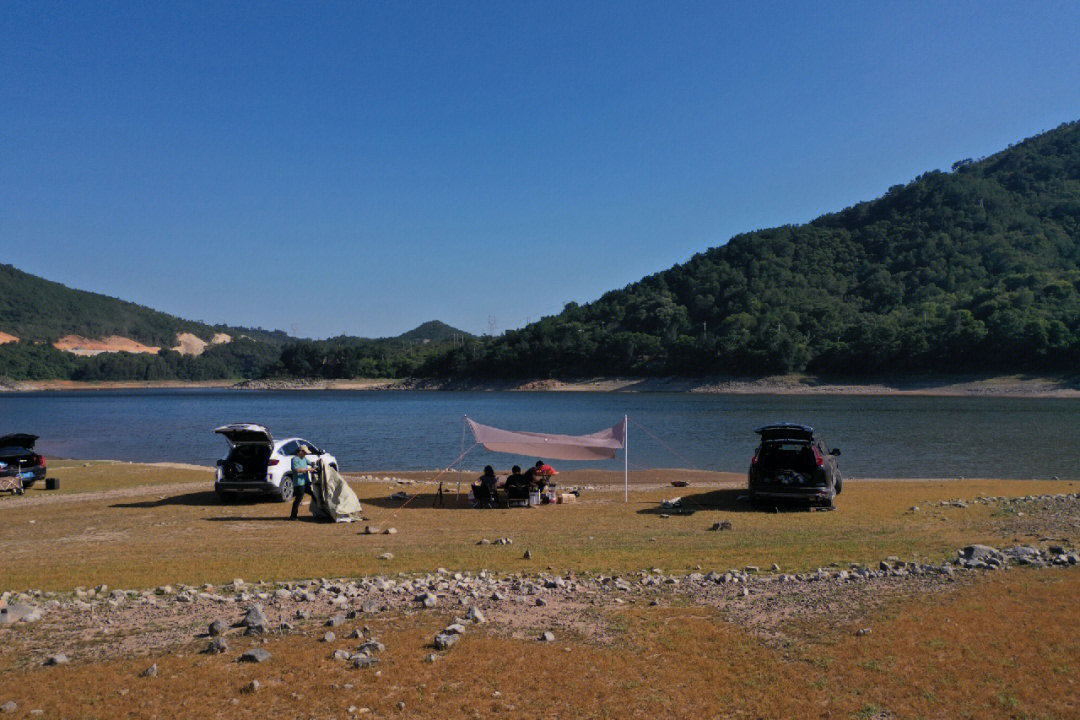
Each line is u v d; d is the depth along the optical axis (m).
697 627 7.15
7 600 8.57
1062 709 5.16
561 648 6.61
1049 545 10.25
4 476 21.47
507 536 13.70
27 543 13.23
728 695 5.59
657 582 9.11
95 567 10.88
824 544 11.71
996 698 5.36
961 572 8.80
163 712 5.32
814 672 5.95
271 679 5.91
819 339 165.00
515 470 19.20
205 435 59.06
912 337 136.62
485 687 5.75
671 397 136.88
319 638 6.96
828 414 72.19
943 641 6.44
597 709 5.38
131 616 7.83
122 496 20.98
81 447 48.56
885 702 5.39
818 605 7.73
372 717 5.25
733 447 42.31
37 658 6.52
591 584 9.13
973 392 121.88
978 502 15.97
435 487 23.86
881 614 7.27
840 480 19.69
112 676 6.00
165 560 11.41
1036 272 171.38
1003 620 6.88
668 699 5.54
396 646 6.66
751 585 8.84
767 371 157.12
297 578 10.03
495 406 107.69
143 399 166.88
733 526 14.30
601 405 104.31
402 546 12.62
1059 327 120.12
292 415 87.38
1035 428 53.03
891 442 43.19
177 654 6.56
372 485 24.36
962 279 194.38
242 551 12.22
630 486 24.81
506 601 8.25
